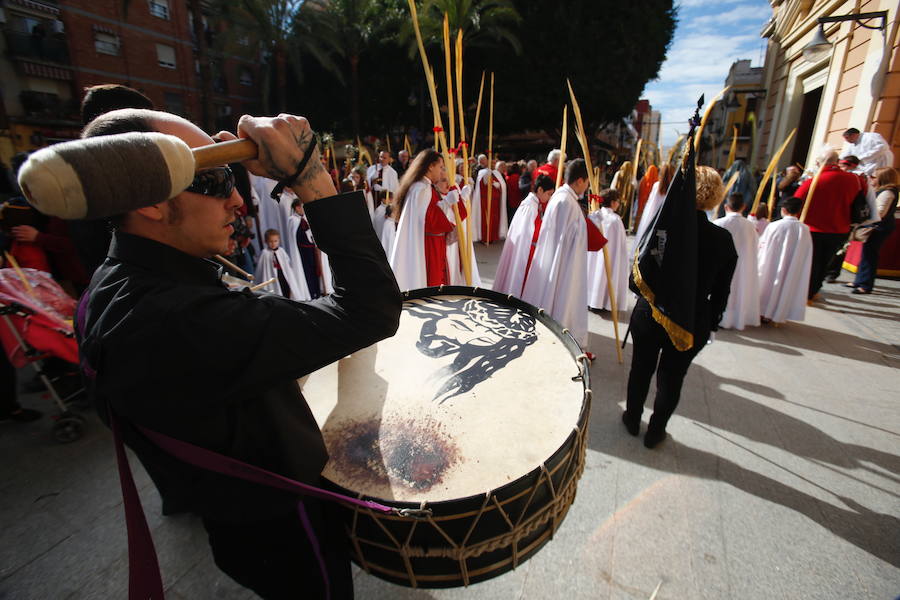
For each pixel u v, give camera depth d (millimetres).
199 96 23641
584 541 2146
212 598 1869
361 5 19469
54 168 450
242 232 4469
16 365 2627
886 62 7031
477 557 1012
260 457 895
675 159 5004
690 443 2906
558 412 1267
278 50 19453
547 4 16781
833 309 5598
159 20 21391
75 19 18453
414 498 992
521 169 10227
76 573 1956
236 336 715
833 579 1968
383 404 1306
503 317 1831
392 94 22797
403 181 3861
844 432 3039
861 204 5445
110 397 727
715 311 2664
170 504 919
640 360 2795
